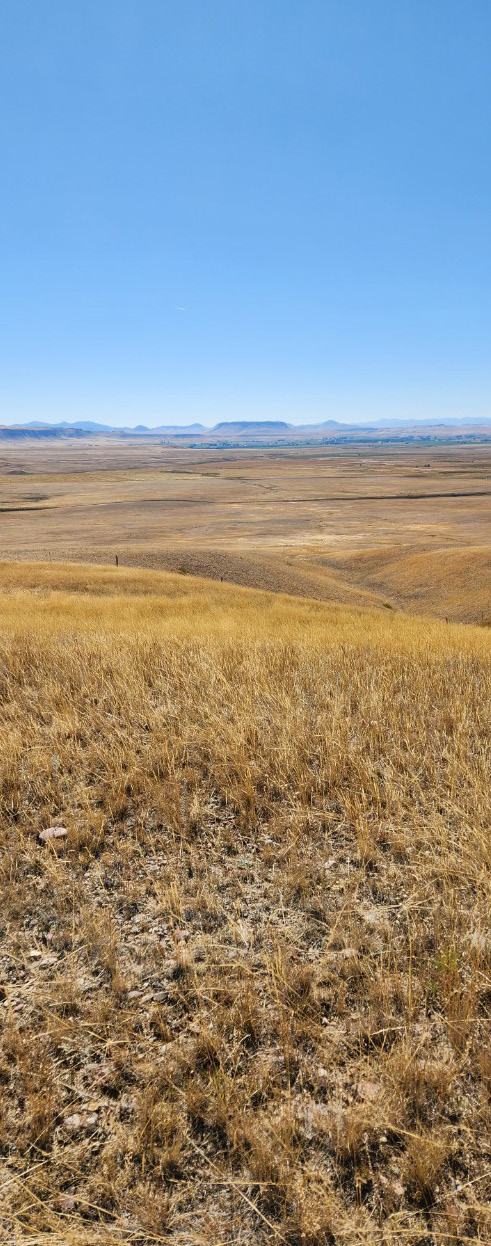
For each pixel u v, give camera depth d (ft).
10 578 109.19
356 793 14.05
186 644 29.19
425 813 13.44
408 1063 7.34
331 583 181.06
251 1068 7.72
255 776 14.96
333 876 11.57
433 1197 6.26
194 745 16.79
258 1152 6.54
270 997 8.73
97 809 13.74
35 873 11.77
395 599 180.04
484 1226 6.00
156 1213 6.08
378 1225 6.03
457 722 17.99
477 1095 7.36
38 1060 7.79
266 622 54.24
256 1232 6.05
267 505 417.28
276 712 18.65
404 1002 8.57
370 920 10.28
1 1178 6.50
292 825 12.98
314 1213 6.03
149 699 20.26
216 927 10.21
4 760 15.81
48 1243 5.91
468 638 35.42
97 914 10.37
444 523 327.06
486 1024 8.23
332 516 361.30
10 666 25.13
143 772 15.19
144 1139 6.81
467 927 9.97
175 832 13.05
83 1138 6.88
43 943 9.88
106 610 63.52
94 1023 8.18
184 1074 7.58
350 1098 7.25
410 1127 6.94
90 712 19.24
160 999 8.71
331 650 28.35
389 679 22.80
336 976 8.98
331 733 16.84
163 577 118.01
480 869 11.30
